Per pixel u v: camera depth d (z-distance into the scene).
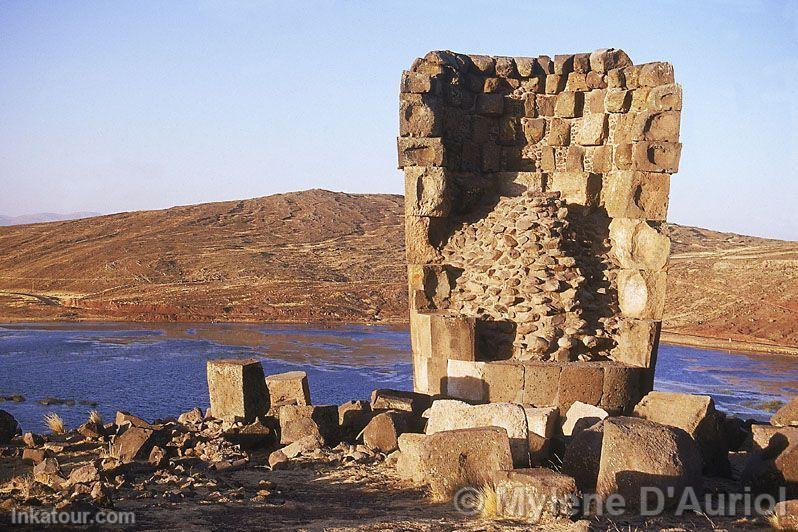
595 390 13.83
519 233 15.95
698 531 7.98
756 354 52.66
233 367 14.00
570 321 15.17
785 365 48.28
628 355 15.14
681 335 60.94
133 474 10.57
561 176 17.12
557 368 13.91
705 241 112.75
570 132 17.39
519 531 7.85
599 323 15.49
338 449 12.52
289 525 8.23
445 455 9.50
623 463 8.94
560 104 17.33
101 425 13.95
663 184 16.06
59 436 14.34
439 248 16.66
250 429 13.27
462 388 14.64
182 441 12.73
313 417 13.22
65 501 8.05
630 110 16.55
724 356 51.66
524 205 16.38
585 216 16.80
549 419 11.35
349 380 39.50
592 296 15.64
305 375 15.70
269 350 51.88
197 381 38.59
